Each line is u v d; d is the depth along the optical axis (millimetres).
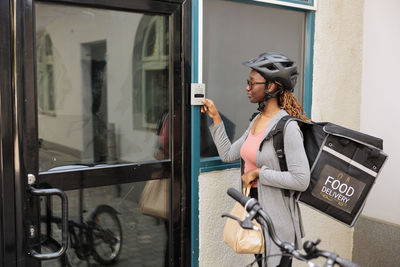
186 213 2744
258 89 2391
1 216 2088
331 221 3650
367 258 3721
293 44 3324
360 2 3639
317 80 3412
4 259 2109
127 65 2479
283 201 2336
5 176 2078
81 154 2359
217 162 2889
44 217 2236
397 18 3432
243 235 2250
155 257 2676
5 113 2057
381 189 3648
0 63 2031
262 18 3127
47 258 2064
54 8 2203
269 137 2297
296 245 2381
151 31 2541
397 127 3498
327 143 2398
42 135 2217
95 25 2348
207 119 2893
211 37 2877
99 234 2438
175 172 2670
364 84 3721
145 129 2574
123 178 2477
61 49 2248
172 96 2625
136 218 2568
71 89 2299
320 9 3357
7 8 2035
